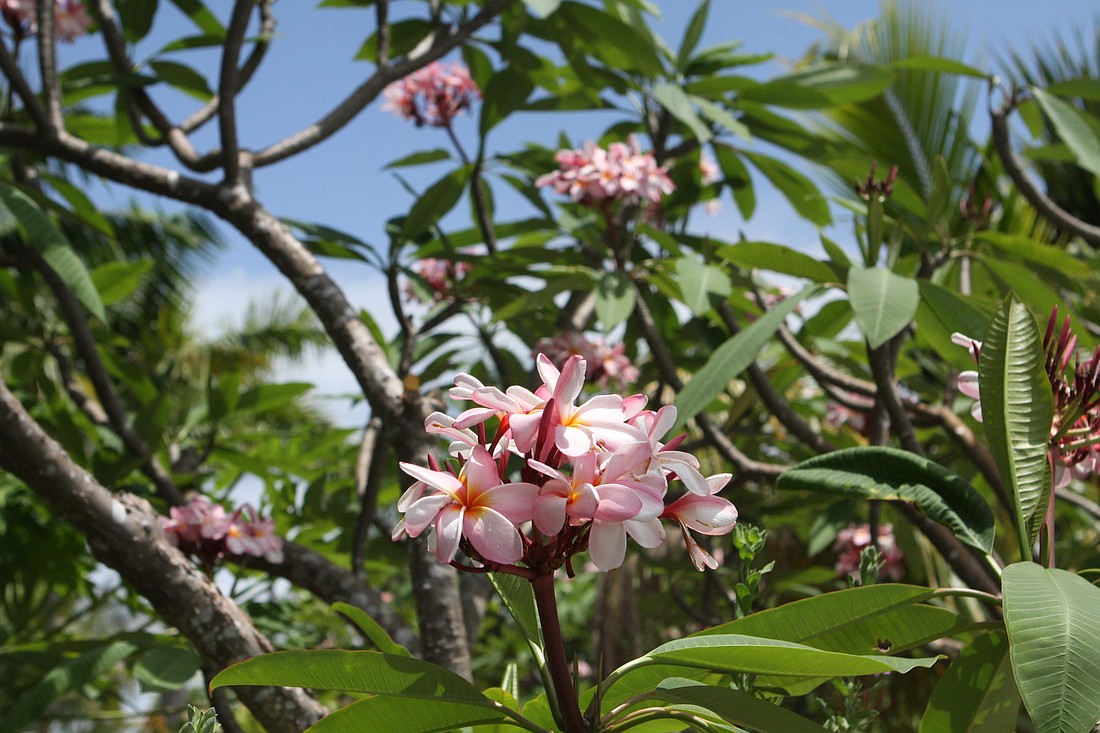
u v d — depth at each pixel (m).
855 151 2.45
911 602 0.88
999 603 0.87
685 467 0.76
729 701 0.77
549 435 0.74
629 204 2.15
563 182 1.81
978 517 0.92
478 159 2.09
